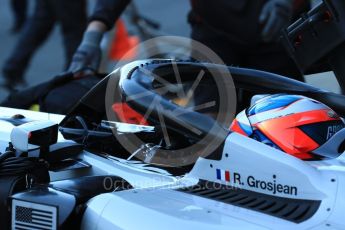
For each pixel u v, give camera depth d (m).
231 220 2.89
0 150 3.97
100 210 3.06
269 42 5.16
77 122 4.06
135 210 3.00
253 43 5.10
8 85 9.09
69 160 3.77
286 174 3.03
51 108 4.98
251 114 3.29
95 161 3.76
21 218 3.16
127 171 3.62
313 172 3.00
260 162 3.09
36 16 9.09
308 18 3.85
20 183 3.32
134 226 2.94
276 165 3.05
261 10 4.96
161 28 11.08
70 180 3.29
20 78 9.15
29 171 3.38
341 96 3.64
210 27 5.13
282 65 5.26
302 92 3.69
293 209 2.96
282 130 3.16
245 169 3.13
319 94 3.67
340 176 2.99
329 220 2.87
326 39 3.79
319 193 2.96
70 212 3.06
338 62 3.86
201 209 2.99
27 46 9.08
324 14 3.78
